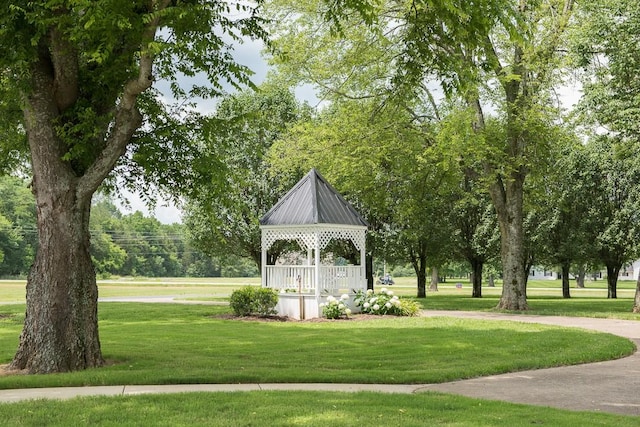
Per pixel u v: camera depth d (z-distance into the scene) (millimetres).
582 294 54906
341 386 10508
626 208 41469
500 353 14422
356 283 26406
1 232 101000
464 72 14406
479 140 25672
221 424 7367
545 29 27359
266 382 10914
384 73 27578
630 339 17703
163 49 11484
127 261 141875
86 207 13023
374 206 34000
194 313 27531
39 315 12477
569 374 12102
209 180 14977
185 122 14438
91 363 12656
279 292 25766
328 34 28344
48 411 8133
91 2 10180
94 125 12680
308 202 25625
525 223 44312
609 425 7457
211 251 41531
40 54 12859
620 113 24125
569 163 41312
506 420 7684
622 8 24328
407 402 8789
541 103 27688
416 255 48156
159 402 8703
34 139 12750
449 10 12594
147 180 15297
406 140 29375
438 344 15883
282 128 38625
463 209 45469
